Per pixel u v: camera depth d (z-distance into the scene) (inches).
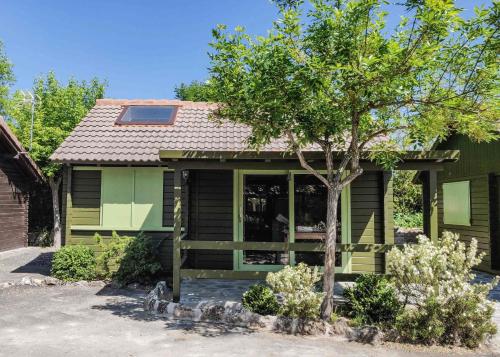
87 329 237.8
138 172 413.4
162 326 244.5
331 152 262.5
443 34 199.9
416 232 633.6
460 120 234.4
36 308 285.3
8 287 351.3
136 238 379.2
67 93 698.8
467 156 464.1
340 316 250.7
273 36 224.8
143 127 453.1
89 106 836.0
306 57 231.5
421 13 194.4
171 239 408.5
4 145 540.4
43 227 672.4
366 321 236.5
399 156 270.1
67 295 325.4
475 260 234.8
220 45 235.8
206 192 396.8
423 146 272.2
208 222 394.9
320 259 377.4
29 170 595.5
